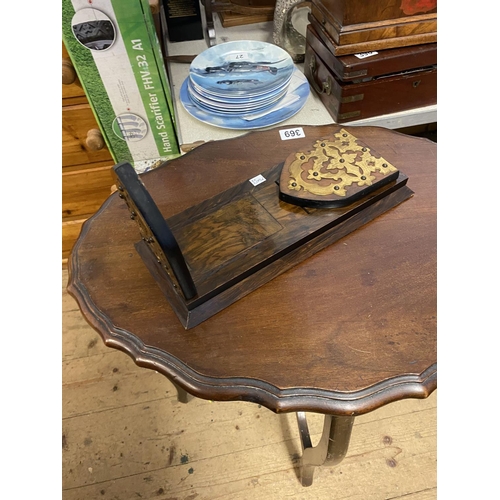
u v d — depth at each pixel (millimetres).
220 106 928
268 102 947
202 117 950
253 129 933
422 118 1015
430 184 726
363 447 986
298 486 940
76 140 1045
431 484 932
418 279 590
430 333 529
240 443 1011
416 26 876
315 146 724
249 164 783
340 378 493
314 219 640
